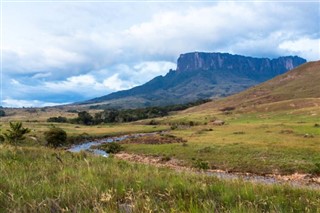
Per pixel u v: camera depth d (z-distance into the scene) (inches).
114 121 7785.4
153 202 256.5
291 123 3838.6
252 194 315.9
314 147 1995.6
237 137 2807.6
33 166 463.2
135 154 2522.1
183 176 445.1
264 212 264.4
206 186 336.2
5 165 433.4
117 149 2765.7
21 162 509.4
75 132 4397.1
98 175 394.6
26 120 7431.1
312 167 1595.7
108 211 225.9
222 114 6633.9
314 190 422.6
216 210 239.5
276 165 1685.5
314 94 7386.8
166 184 346.9
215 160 1941.4
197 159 2020.2
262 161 1782.7
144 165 634.8
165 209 239.0
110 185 332.5
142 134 4500.5
